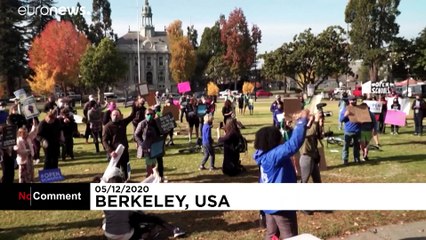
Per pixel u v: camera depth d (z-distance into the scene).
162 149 10.41
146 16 136.75
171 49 108.62
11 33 69.50
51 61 68.19
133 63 130.38
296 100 9.41
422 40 63.56
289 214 4.83
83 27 103.50
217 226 7.31
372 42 75.56
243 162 13.28
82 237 6.95
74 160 14.66
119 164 9.60
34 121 13.32
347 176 10.96
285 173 4.81
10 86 71.00
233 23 104.62
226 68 104.50
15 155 10.59
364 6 74.94
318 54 50.31
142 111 14.68
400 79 74.88
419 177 10.65
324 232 6.88
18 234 7.11
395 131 20.28
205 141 12.20
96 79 73.12
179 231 6.76
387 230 6.97
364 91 24.09
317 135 8.20
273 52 53.38
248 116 33.16
